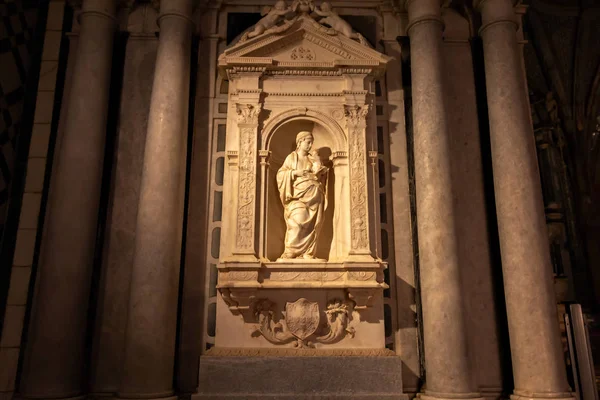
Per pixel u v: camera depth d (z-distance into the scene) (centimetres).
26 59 591
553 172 930
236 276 494
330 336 496
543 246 493
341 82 564
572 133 1016
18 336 515
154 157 515
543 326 471
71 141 523
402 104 586
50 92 582
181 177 526
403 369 513
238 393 471
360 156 537
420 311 525
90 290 515
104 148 550
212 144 567
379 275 507
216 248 538
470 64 597
